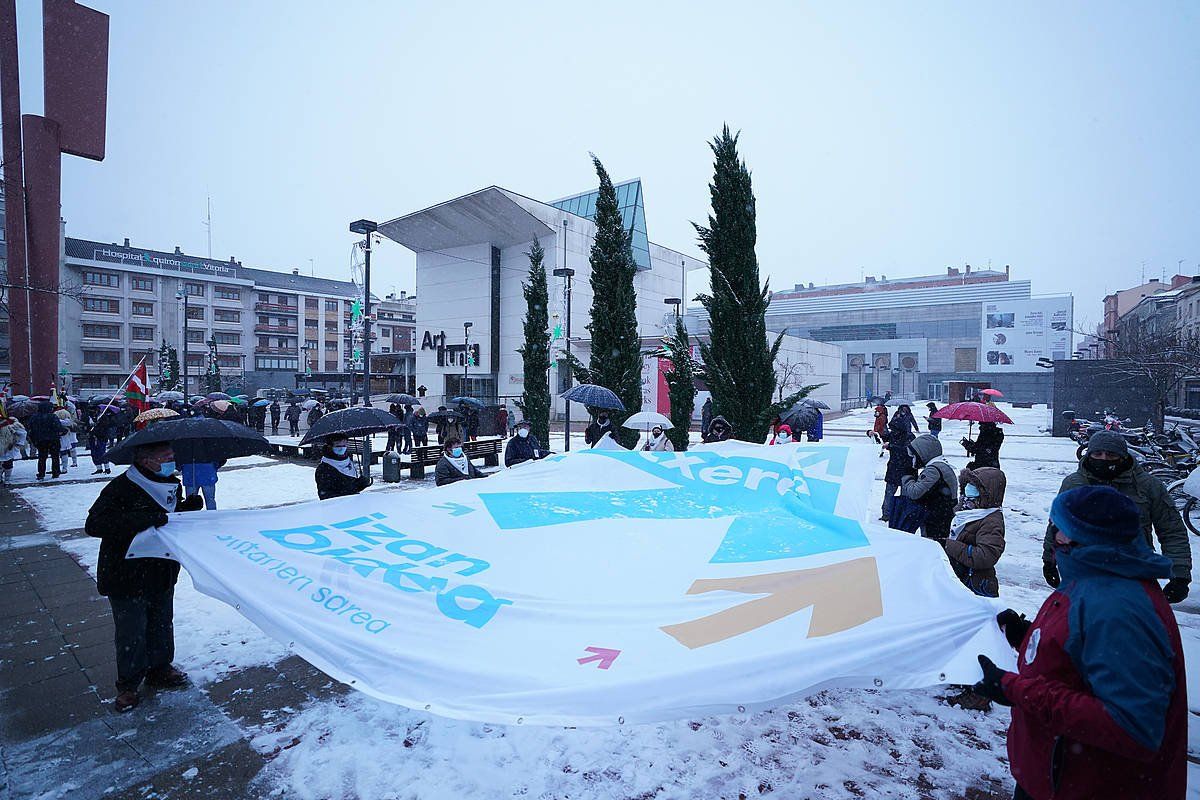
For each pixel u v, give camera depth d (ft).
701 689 7.13
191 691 13.21
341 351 256.73
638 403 40.11
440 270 141.59
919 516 16.93
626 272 39.96
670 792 9.91
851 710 12.64
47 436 41.65
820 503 15.90
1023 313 252.01
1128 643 5.03
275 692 13.21
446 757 10.86
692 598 9.64
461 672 7.75
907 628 7.68
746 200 31.76
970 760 10.82
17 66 65.51
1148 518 13.20
